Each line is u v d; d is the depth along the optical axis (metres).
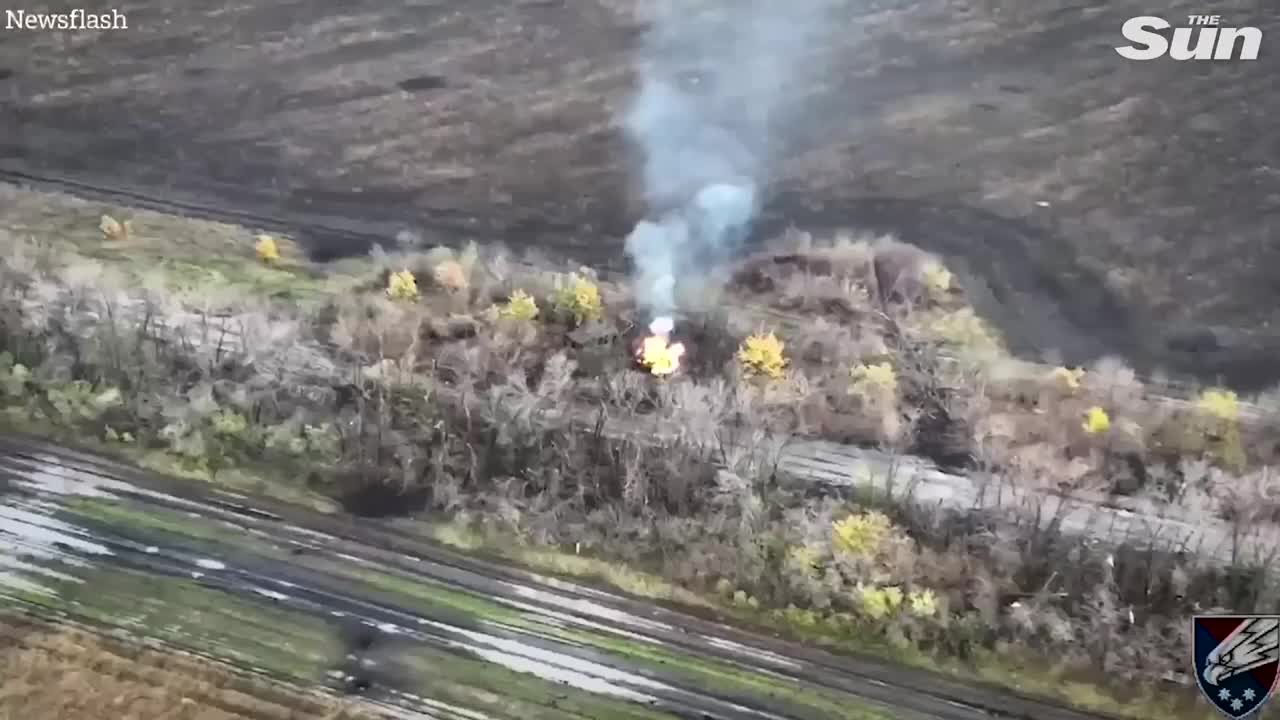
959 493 127.88
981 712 124.81
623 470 134.38
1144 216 124.69
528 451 136.50
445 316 138.62
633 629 131.38
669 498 133.25
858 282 130.38
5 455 146.25
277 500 140.75
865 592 128.62
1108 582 124.94
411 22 135.38
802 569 129.88
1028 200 126.75
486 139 136.12
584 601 132.88
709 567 131.88
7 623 137.00
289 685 131.25
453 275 138.25
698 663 129.50
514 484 136.62
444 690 130.00
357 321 140.38
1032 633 125.50
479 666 131.12
